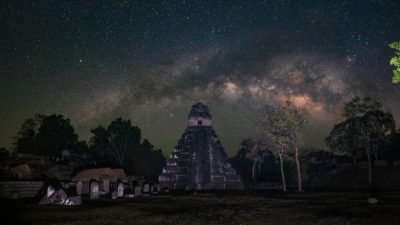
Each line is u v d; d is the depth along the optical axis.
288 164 106.06
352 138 78.69
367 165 88.81
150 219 23.17
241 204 34.66
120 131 104.06
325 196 45.06
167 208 30.77
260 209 29.25
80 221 22.03
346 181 84.38
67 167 64.50
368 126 72.81
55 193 33.41
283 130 62.31
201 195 52.84
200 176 88.88
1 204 31.73
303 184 107.00
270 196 47.50
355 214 24.08
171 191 72.38
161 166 112.19
